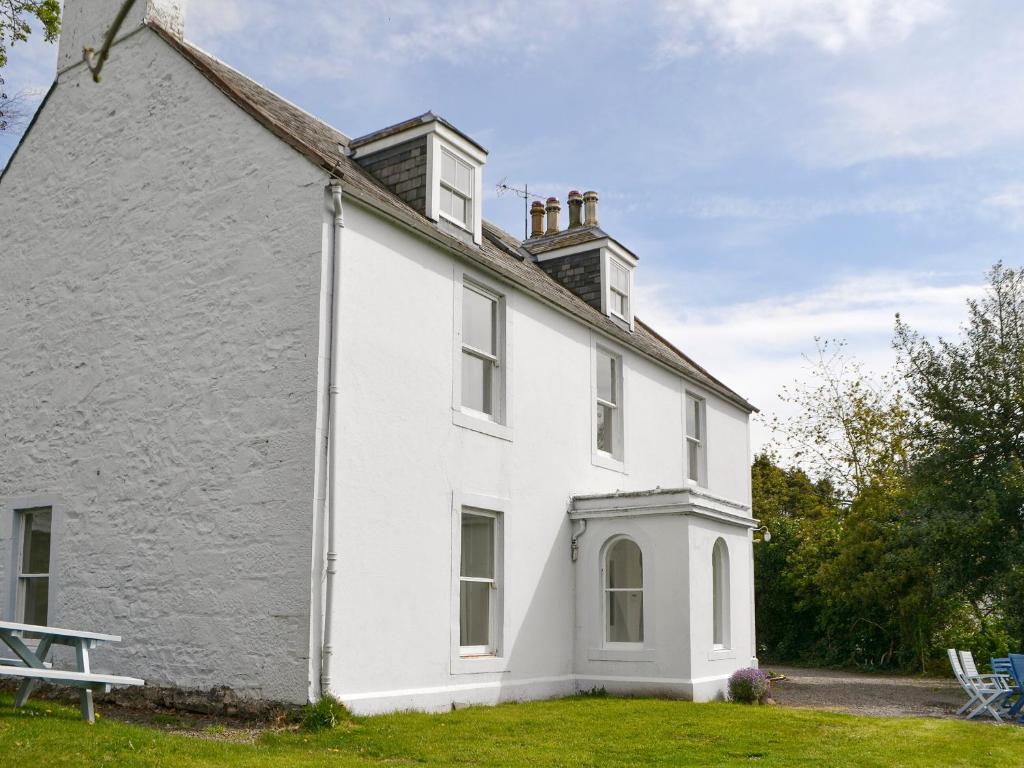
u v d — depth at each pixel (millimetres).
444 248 12031
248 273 10812
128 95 12664
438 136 12867
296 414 10047
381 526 10562
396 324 11141
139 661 10789
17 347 13250
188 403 11062
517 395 13438
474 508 12383
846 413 30062
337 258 10352
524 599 13148
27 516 12781
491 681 12219
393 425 10922
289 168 10688
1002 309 19188
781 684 18016
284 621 9695
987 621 21328
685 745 9242
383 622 10430
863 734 10336
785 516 32375
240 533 10250
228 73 13430
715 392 19766
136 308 11883
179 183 11766
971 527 17562
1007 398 18484
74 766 6617
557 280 17781
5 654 12359
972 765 8750
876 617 23031
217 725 9375
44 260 13195
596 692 13734
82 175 12992
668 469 17531
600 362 16219
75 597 11648
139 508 11258
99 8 13320
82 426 12141
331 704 9422
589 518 14352
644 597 13758
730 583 15375
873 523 22438
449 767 7801
